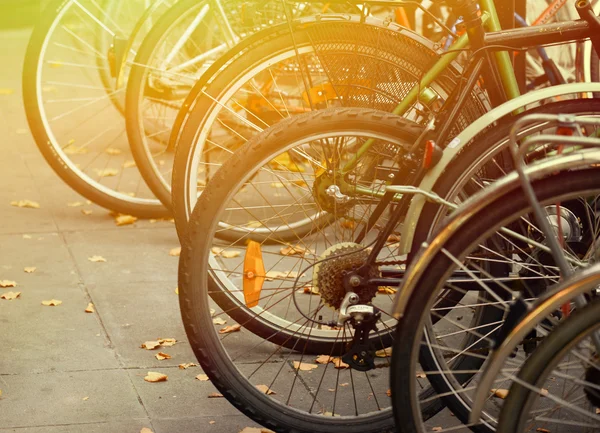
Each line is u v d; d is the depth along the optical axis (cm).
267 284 445
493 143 295
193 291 309
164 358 391
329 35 349
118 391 362
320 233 362
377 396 358
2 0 1292
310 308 400
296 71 421
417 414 260
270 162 333
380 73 346
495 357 233
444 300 311
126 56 532
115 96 657
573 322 231
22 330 414
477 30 310
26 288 462
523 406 237
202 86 383
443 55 331
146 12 532
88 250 519
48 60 568
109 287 468
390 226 303
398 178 312
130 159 699
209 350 312
